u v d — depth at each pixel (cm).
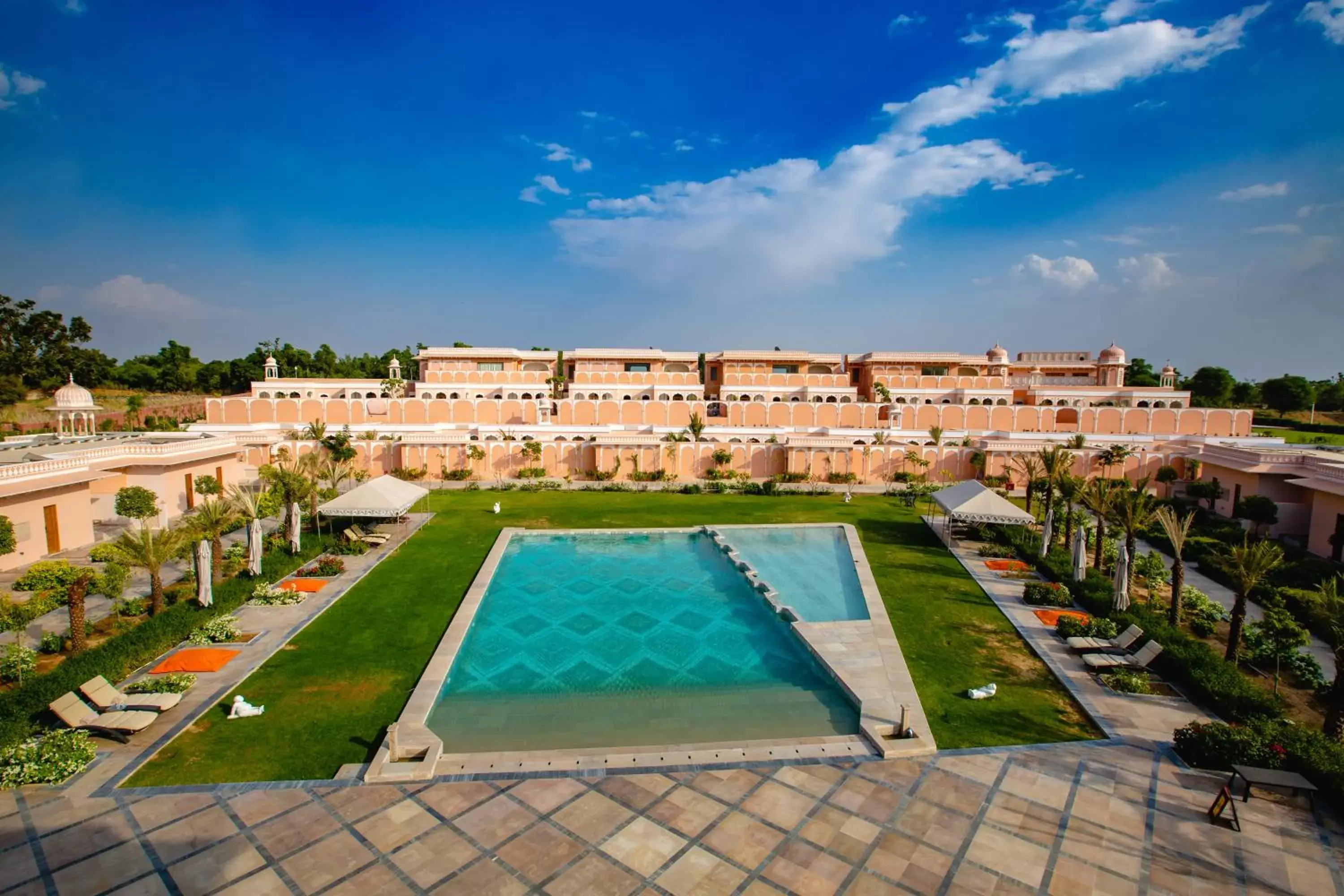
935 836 1091
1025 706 1552
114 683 1571
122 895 958
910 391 6016
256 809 1152
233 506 2352
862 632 1998
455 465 4981
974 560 2775
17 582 2088
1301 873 1012
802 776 1262
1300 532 3028
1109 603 2091
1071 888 981
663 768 1288
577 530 3288
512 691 1692
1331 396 8338
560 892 969
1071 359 7162
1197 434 5059
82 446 3347
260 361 9644
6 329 7438
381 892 965
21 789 1193
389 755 1295
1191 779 1252
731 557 2816
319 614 2098
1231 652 1714
